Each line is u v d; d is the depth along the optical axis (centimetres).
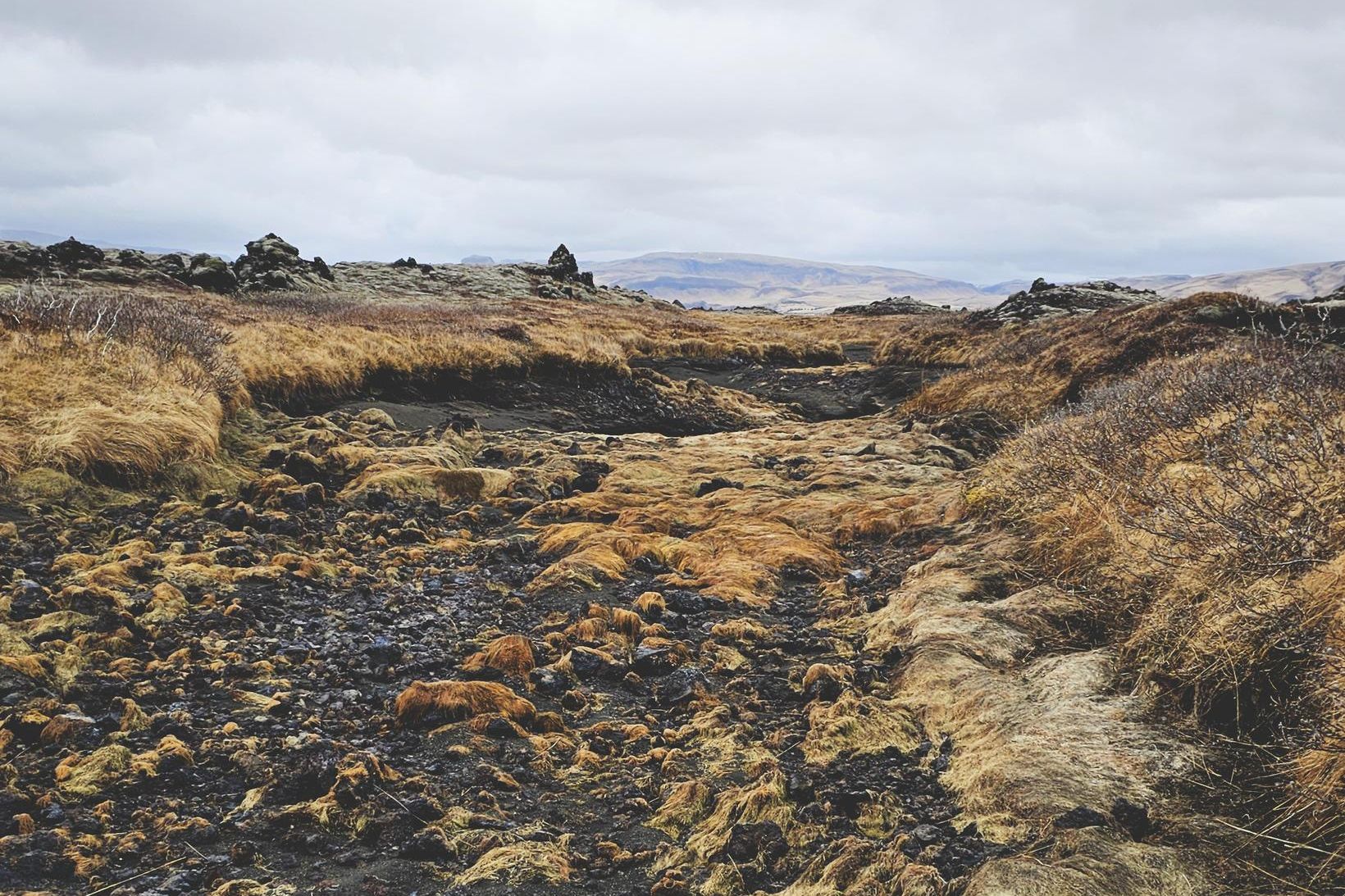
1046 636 592
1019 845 377
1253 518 521
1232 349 1327
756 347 3803
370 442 1411
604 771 477
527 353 2395
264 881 361
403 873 373
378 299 5338
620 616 685
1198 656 465
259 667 572
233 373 1441
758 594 787
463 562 869
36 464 892
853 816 421
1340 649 404
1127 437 855
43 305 1378
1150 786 399
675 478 1285
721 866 382
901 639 634
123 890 346
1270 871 338
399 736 499
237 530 878
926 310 7588
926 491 1141
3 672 504
